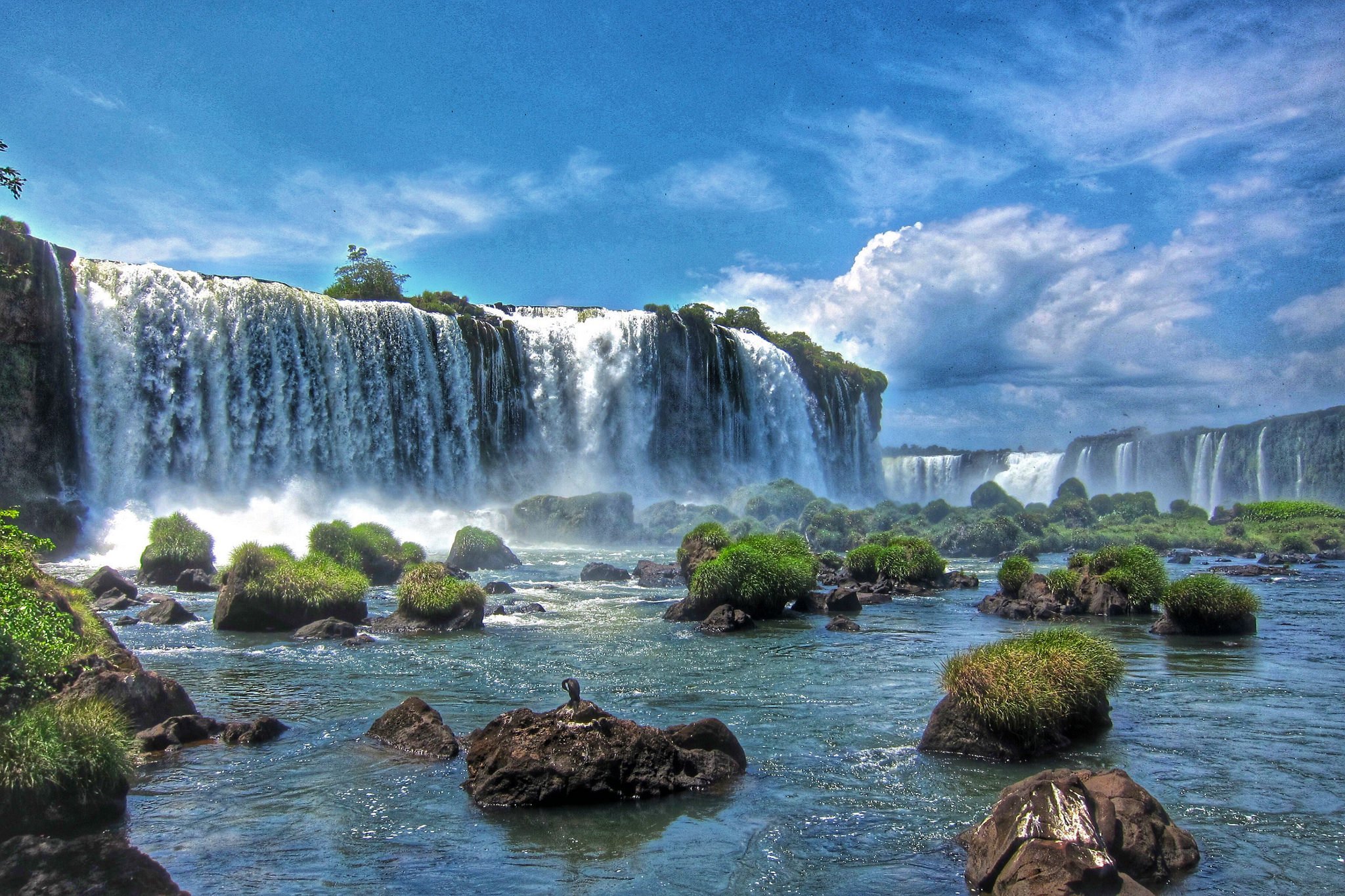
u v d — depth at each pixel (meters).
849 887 7.88
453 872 8.18
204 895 7.62
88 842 7.44
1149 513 67.44
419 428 62.16
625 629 23.36
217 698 15.16
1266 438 75.56
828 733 12.98
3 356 44.53
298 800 10.02
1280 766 11.26
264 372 55.31
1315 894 7.68
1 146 11.78
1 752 8.88
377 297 73.94
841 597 27.31
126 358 49.94
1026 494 91.00
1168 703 14.82
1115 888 7.11
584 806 9.91
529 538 57.09
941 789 10.48
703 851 8.69
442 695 15.49
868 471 97.19
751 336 84.62
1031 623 25.05
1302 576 39.62
